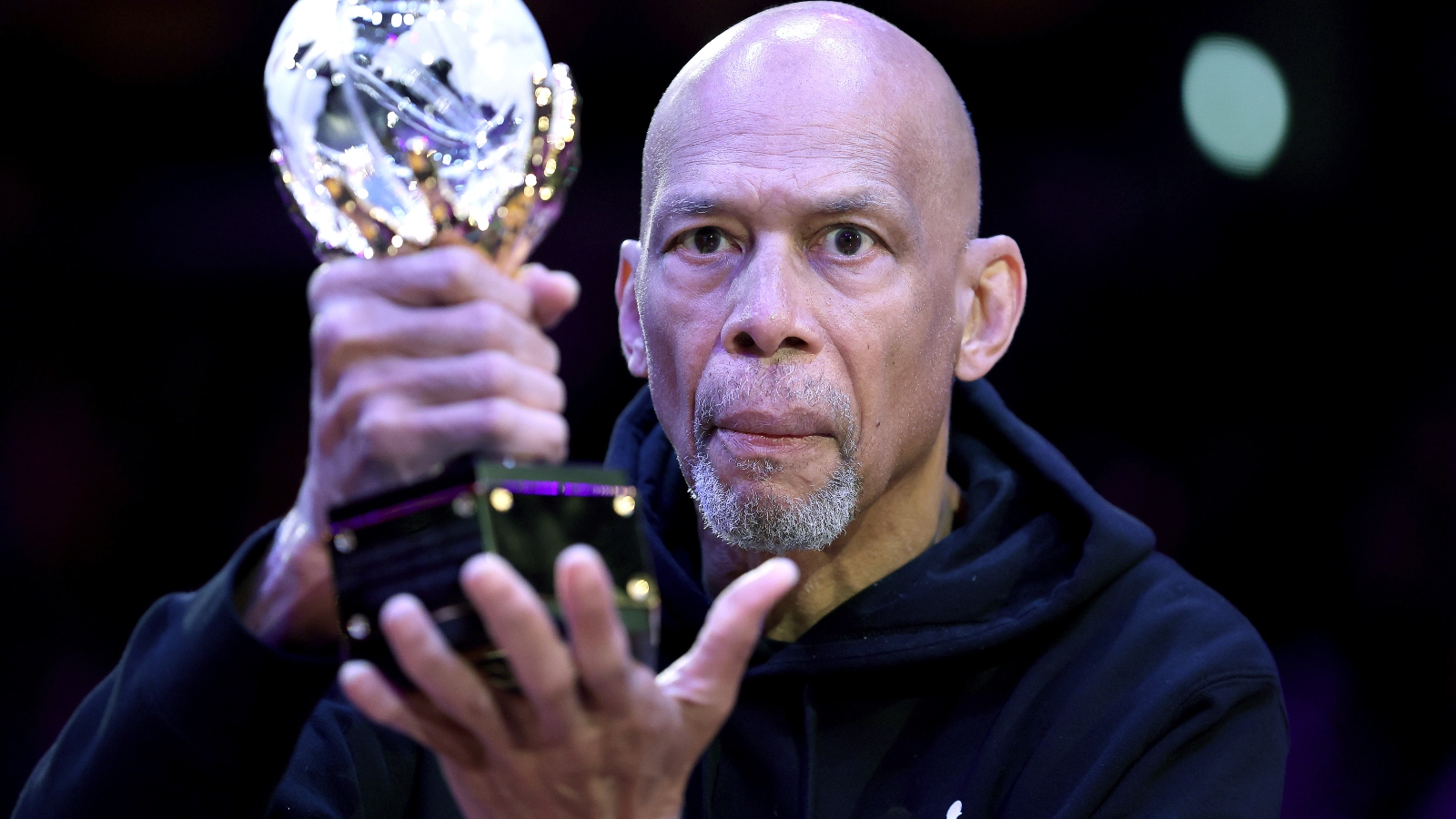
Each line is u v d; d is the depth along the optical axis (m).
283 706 2.72
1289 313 11.34
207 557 11.87
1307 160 11.15
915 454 3.85
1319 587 10.95
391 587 2.30
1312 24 10.95
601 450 11.52
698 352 3.63
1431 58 10.82
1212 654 3.74
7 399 11.89
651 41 11.64
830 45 3.73
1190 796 3.51
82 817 2.82
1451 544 10.61
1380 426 11.12
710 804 3.85
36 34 11.70
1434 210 11.04
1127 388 11.59
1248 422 11.40
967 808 3.69
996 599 3.99
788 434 3.50
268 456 12.13
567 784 2.41
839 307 3.58
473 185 2.46
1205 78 11.22
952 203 3.88
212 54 12.07
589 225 11.80
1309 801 9.97
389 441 2.29
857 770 3.84
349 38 2.45
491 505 2.25
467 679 2.20
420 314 2.31
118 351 12.18
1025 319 11.70
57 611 11.35
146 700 2.78
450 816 3.88
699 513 4.18
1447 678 10.20
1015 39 11.53
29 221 12.20
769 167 3.56
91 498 11.73
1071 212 11.61
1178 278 11.48
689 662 2.49
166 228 12.38
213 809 2.79
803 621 4.07
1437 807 9.61
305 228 2.59
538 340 2.37
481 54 2.46
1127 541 4.02
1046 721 3.80
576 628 2.14
